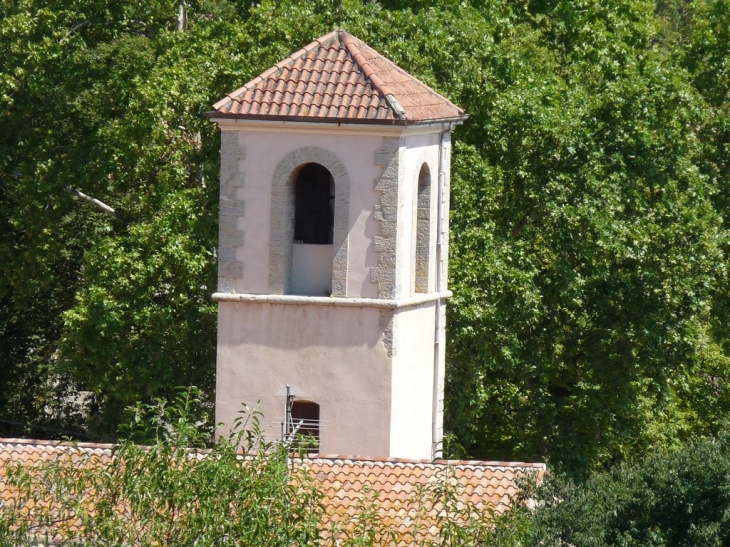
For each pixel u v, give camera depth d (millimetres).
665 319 132375
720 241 133375
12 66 142625
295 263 104938
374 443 102750
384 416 102562
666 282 130875
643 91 134750
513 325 129500
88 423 148875
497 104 131250
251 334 104250
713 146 147125
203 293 130125
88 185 144250
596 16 158500
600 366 134875
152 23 149750
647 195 135750
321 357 103375
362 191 101875
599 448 137625
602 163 133750
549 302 132375
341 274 102688
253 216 103750
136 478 76250
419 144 105500
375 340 102500
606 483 88125
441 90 128625
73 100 144750
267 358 104000
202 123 132000
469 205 126250
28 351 165000
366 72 104125
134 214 141125
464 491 88750
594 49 152375
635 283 132125
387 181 101500
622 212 132500
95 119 144250
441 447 113875
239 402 104500
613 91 135250
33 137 145250
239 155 103438
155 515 75812
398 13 133250
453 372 126625
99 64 144375
